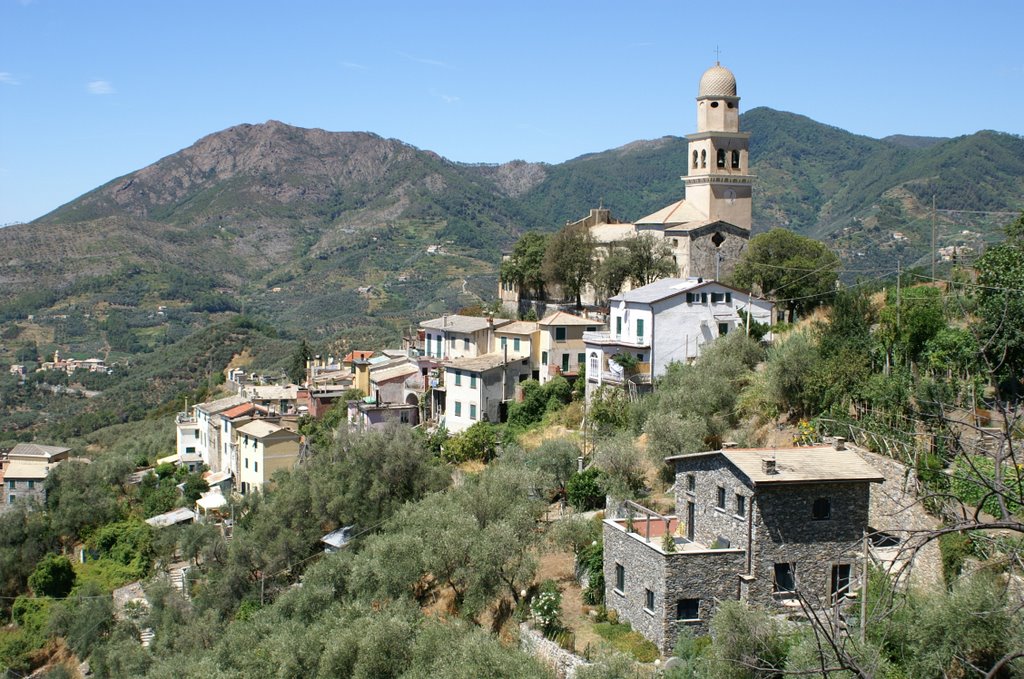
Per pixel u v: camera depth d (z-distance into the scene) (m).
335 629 55.59
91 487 111.56
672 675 39.78
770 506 45.16
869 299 70.81
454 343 109.38
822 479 44.91
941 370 53.72
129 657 72.00
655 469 65.06
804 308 95.81
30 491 125.94
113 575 97.06
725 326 86.69
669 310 85.06
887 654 35.47
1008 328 43.19
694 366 76.62
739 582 45.19
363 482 80.69
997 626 33.56
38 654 88.06
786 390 64.56
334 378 138.00
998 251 56.78
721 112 112.38
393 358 130.38
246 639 62.34
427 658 49.78
